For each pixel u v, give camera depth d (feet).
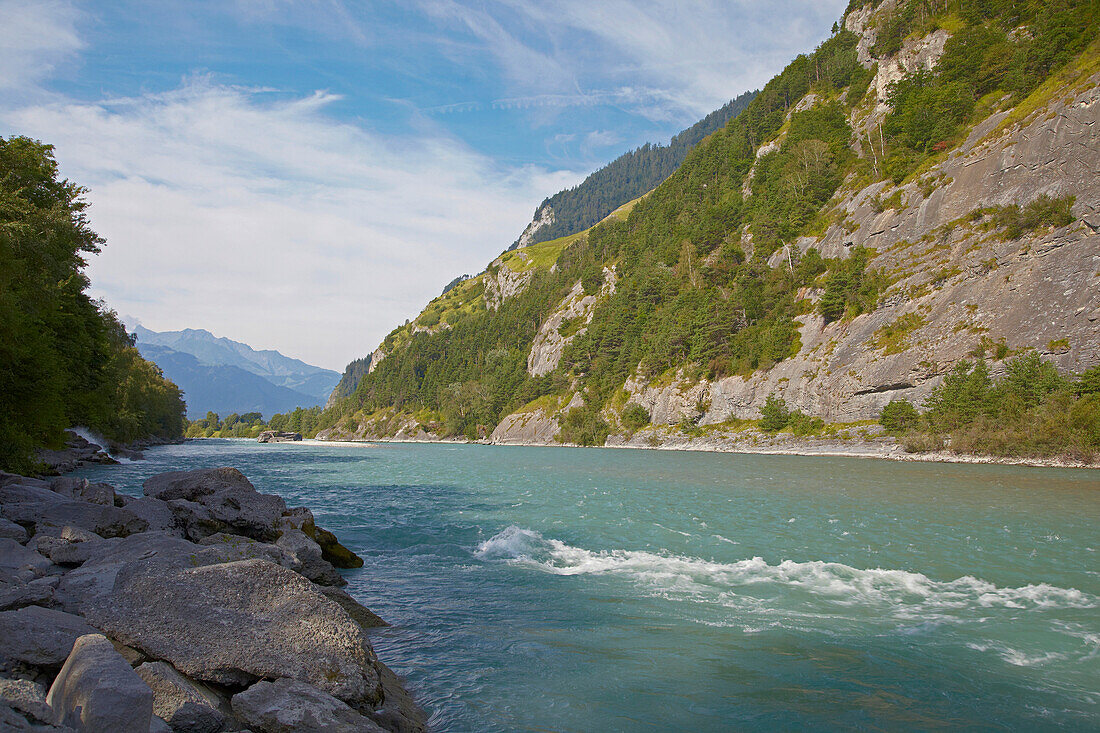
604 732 26.53
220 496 60.18
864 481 141.18
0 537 43.04
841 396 273.33
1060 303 212.84
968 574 55.01
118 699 18.67
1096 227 213.46
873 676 32.63
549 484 137.59
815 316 313.73
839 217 346.95
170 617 27.68
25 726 16.99
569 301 627.87
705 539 70.95
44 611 26.63
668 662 34.37
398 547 66.85
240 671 25.58
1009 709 28.94
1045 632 39.58
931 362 241.76
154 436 431.43
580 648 36.58
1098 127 225.97
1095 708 29.07
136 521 51.60
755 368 328.90
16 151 135.33
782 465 197.47
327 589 41.65
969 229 261.24
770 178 474.08
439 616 42.70
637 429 386.32
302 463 221.05
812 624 41.04
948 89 357.00
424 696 29.89
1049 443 185.26
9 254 112.06
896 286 275.39
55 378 128.57
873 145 401.90
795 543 68.59
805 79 565.12
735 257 435.12
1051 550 64.85
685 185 627.46
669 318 426.51
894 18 457.27
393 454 299.99
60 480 71.36
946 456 210.59
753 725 27.27
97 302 189.37
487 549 65.62
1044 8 358.43
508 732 26.43
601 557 61.72
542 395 539.70
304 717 22.00
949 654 35.76
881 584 51.47
